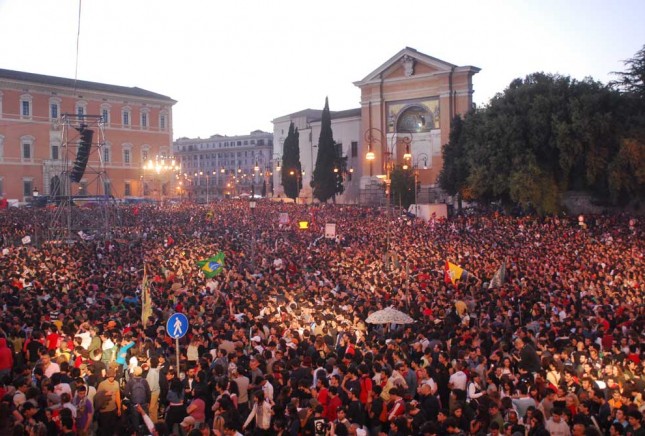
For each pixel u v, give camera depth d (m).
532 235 41.72
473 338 15.56
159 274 28.58
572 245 35.50
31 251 36.62
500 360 13.59
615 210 58.78
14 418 10.38
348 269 28.73
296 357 13.91
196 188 190.00
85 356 14.66
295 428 10.72
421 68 88.56
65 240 44.91
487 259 30.84
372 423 11.55
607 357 13.82
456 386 12.56
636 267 27.12
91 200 70.19
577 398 11.28
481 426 10.17
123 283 26.05
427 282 24.72
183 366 15.19
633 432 9.61
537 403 11.63
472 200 64.38
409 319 17.19
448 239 40.66
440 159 86.81
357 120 98.62
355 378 12.19
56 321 18.02
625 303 20.31
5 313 18.80
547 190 54.78
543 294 21.88
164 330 17.33
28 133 96.00
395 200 76.88
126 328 16.97
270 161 180.88
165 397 13.72
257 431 11.43
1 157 93.62
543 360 13.34
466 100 85.44
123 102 106.94
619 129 54.66
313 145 107.31
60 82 99.56
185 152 193.12
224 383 12.16
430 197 86.50
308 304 19.72
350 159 99.81
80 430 11.73
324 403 11.50
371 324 19.34
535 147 55.91
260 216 61.22
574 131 54.22
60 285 24.16
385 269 29.22
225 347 14.91
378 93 91.88
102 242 42.41
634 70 61.03
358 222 52.97
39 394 11.72
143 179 104.94
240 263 32.16
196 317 19.41
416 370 13.27
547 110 55.50
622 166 53.81
